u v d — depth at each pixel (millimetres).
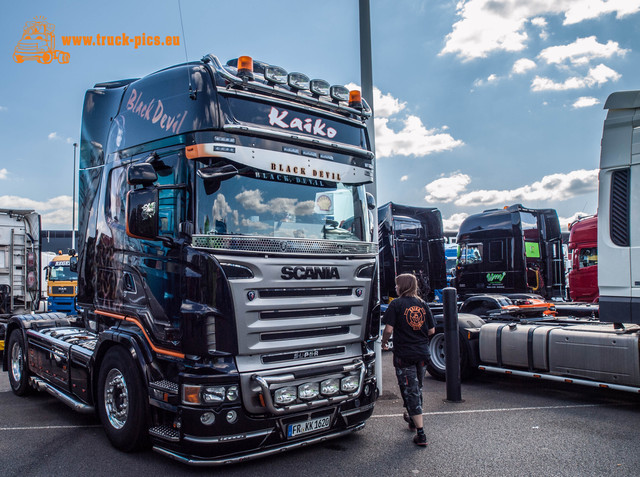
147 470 4617
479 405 6883
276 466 4707
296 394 4586
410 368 5348
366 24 8031
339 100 5602
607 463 4703
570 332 7090
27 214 12680
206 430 4242
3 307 12078
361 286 5227
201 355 4305
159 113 5090
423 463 4750
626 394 7547
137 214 4582
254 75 5004
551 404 6945
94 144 6219
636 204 6078
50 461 4859
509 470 4562
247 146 4758
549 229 15742
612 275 6219
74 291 16656
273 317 4598
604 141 6395
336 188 5418
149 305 4863
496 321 8742
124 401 5109
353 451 5086
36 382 7145
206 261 4359
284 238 4711
